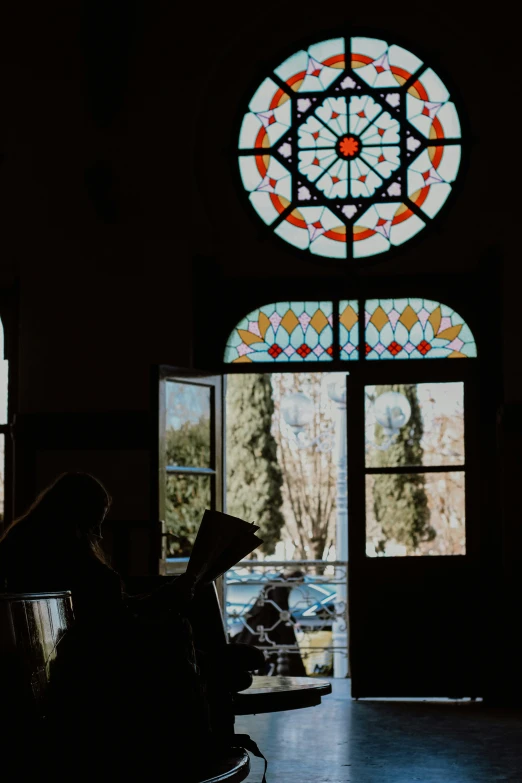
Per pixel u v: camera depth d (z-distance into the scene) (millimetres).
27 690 1306
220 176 7934
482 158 7754
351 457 7637
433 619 7453
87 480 2613
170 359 7672
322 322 7805
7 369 7852
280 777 4887
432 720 6590
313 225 7926
